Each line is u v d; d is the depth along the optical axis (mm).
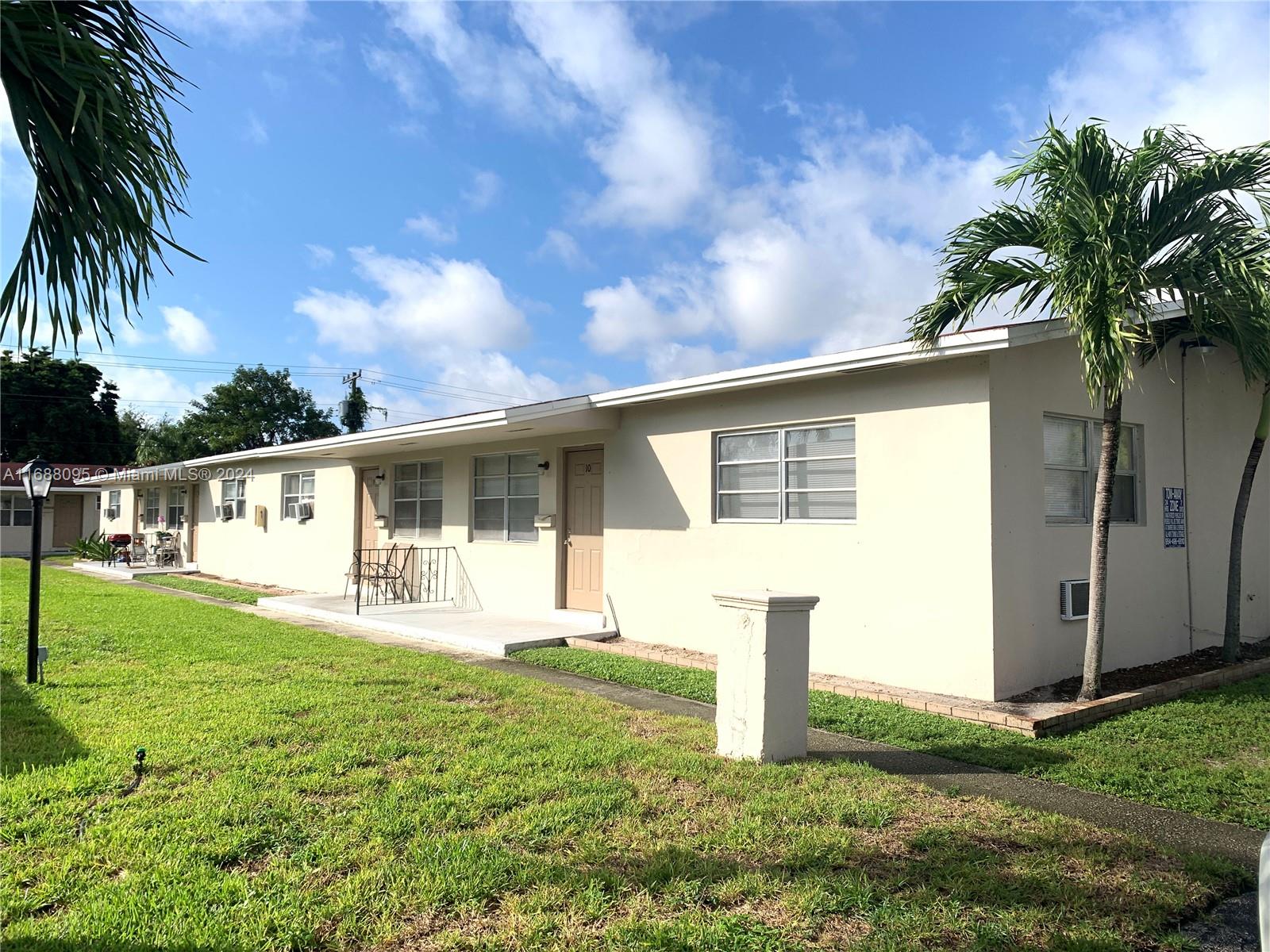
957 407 7379
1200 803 4777
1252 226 6746
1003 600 7176
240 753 5164
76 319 3039
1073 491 8219
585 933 3137
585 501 11422
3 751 5117
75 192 2979
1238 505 9008
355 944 3051
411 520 14672
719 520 9453
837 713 6699
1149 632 8875
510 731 5848
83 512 35312
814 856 3836
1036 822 4363
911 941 3139
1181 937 3260
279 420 46156
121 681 7301
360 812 4211
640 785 4750
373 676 7707
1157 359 9312
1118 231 6434
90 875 3516
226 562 20688
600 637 10320
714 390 9016
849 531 8180
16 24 2832
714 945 3068
